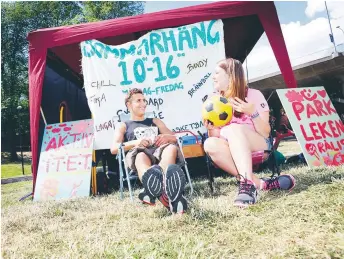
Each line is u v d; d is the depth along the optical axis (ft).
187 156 13.78
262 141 9.22
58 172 13.94
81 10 66.90
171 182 7.23
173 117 14.33
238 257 4.77
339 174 10.16
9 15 58.65
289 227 5.82
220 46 14.71
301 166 14.08
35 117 15.10
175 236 6.06
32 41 15.35
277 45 15.11
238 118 9.70
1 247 6.49
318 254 4.50
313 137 13.69
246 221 6.48
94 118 14.60
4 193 18.21
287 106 14.03
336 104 38.88
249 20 18.19
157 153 9.47
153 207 8.82
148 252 5.26
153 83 14.62
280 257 4.55
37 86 15.17
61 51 17.80
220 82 10.00
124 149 10.48
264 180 8.89
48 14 62.49
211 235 5.90
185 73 14.60
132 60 14.84
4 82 62.34
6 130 61.93
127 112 14.48
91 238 6.48
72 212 9.71
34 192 13.74
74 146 14.46
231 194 9.68
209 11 14.89
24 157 57.00
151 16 14.94
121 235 6.45
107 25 14.97
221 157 8.66
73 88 23.08
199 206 7.89
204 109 9.70
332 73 55.06
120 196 11.26
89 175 13.64
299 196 7.80
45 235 7.25
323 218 6.01
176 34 14.87
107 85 14.73
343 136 14.25
